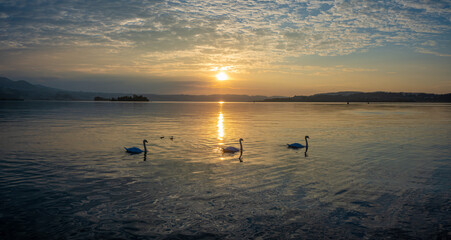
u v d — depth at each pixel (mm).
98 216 9820
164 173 15039
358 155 20000
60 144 24109
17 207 10461
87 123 44688
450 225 9312
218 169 15953
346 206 10781
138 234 8680
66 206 10602
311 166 16703
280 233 8805
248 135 30797
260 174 14961
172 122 48406
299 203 11047
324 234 8766
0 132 32094
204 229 9023
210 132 33531
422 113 82875
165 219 9656
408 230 9008
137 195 11758
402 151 21484
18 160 17906
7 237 8383
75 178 14055
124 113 78562
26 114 68625
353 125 43281
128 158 18766
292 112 92688
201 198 11484
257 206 10758
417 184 13320
